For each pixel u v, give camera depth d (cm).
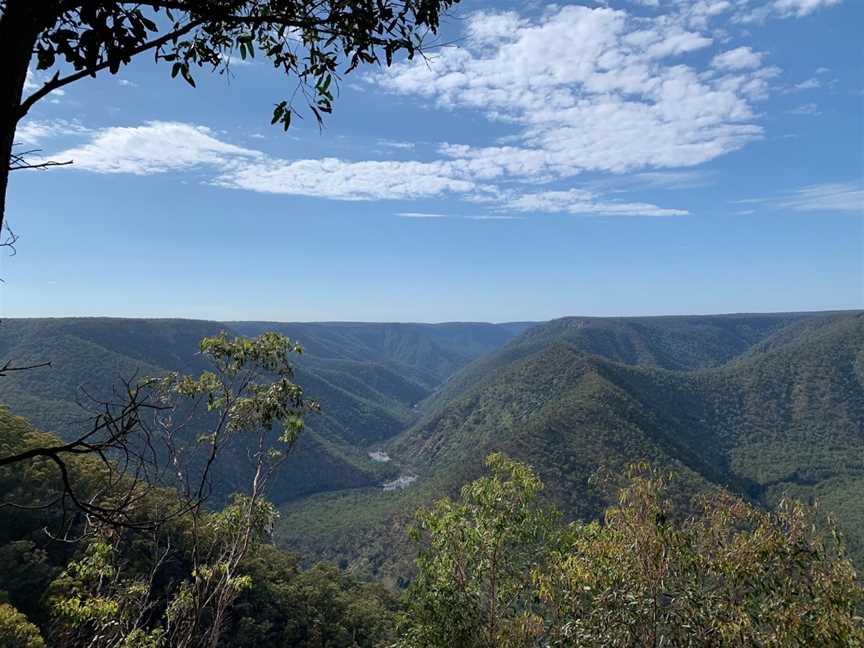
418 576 1153
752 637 669
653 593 732
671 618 723
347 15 336
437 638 1050
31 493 1822
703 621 704
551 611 909
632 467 851
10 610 1429
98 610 782
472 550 1110
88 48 267
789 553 699
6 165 221
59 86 253
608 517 844
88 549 814
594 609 767
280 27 363
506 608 1092
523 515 1091
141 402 296
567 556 906
